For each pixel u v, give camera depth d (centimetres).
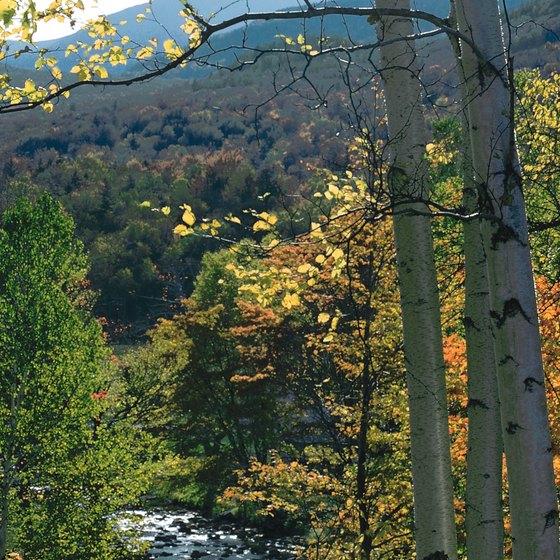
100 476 2088
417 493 559
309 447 1586
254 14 445
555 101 1216
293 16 442
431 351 558
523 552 411
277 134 17450
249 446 3262
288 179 11894
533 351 415
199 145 18812
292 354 1867
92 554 2078
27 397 2098
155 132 19875
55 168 13775
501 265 419
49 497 2103
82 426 2136
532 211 960
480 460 564
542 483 409
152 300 9225
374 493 1270
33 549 2045
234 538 3147
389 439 1286
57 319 2178
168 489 3444
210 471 2908
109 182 12938
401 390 1282
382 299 1277
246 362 2252
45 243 2302
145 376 3281
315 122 15825
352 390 1482
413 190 541
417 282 559
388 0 542
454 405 1119
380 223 1218
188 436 3225
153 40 542
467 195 570
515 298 416
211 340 3138
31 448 2073
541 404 413
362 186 673
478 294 571
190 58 455
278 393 2605
